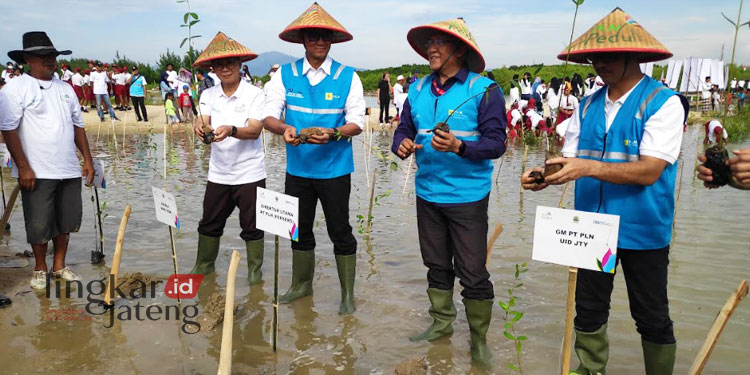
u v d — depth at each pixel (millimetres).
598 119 2963
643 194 2799
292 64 4445
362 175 10344
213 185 4957
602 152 2930
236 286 4922
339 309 4441
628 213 2842
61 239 4977
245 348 3758
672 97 2689
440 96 3643
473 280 3566
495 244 5980
